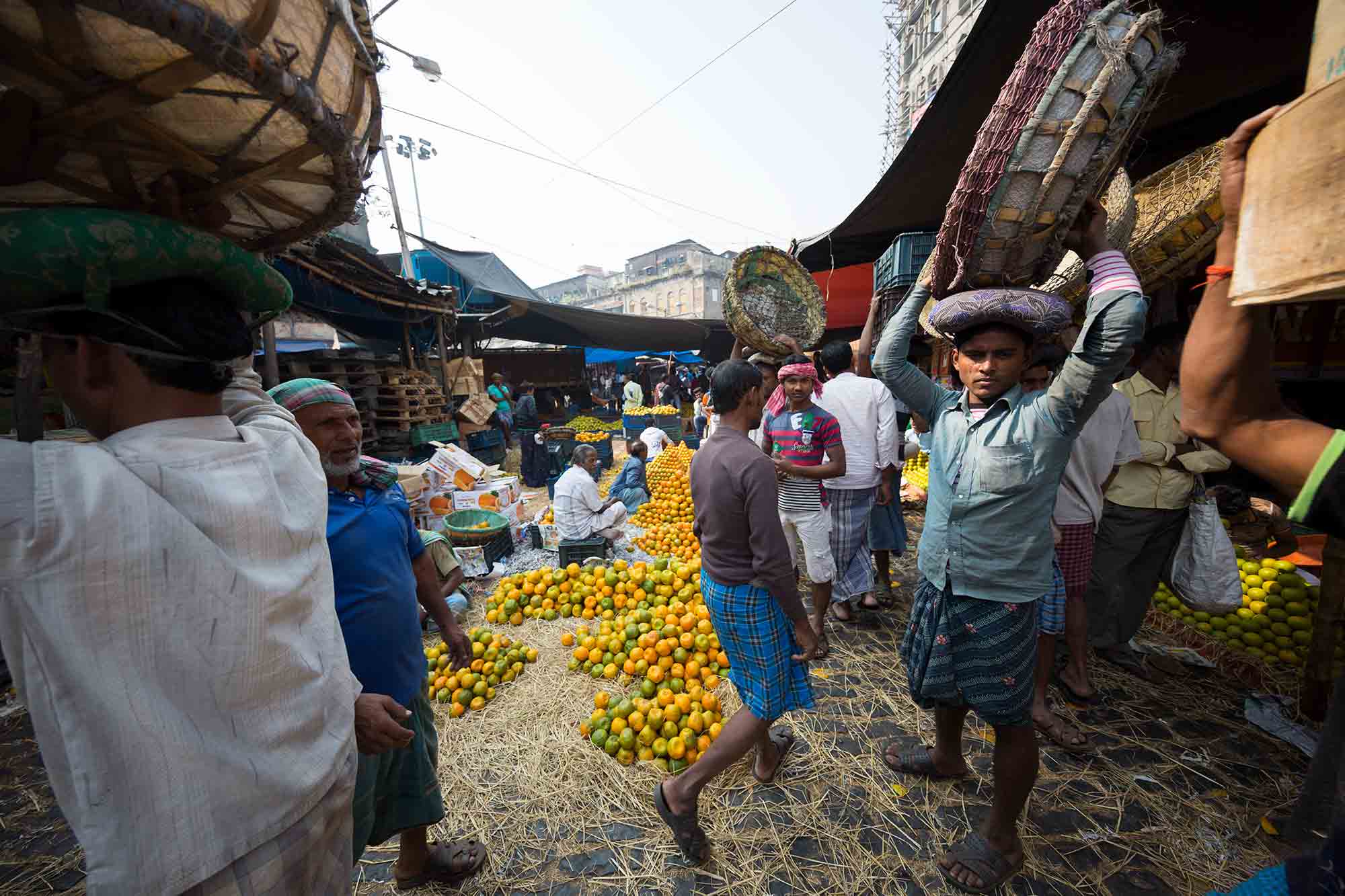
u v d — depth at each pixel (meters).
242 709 0.84
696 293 55.75
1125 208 2.03
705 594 2.27
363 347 12.30
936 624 2.07
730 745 2.14
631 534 6.35
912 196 6.41
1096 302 1.55
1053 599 2.62
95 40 0.64
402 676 1.78
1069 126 1.33
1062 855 2.17
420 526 5.67
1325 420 4.96
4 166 0.75
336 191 1.10
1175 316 4.81
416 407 9.07
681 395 20.92
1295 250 0.57
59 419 4.20
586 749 2.87
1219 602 3.17
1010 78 1.42
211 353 0.90
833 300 9.38
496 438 11.75
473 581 5.11
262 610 0.86
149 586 0.75
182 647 0.78
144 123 0.78
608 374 28.62
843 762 2.70
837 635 3.98
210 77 0.72
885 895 2.06
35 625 0.71
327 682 1.00
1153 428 3.17
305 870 0.92
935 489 2.10
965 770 2.54
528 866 2.24
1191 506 3.23
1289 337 5.08
